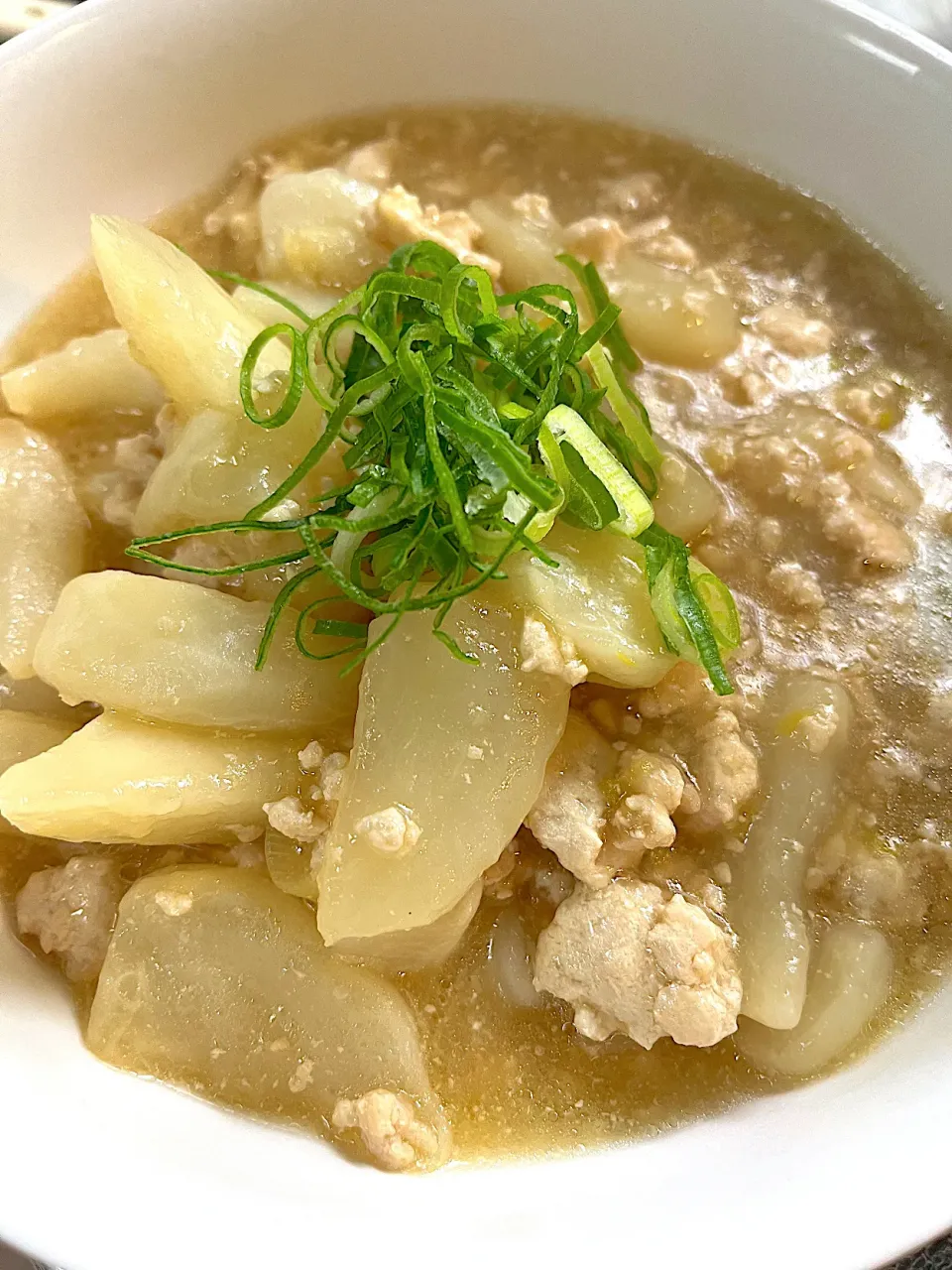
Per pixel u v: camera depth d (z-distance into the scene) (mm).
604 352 174
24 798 139
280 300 175
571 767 152
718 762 156
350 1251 118
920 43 186
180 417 171
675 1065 149
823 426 185
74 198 195
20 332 195
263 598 158
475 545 143
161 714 148
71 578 172
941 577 175
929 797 161
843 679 167
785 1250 110
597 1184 137
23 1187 114
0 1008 141
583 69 207
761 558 177
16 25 226
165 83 193
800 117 199
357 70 205
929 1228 111
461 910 144
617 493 154
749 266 205
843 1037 146
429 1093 146
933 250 193
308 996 146
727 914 153
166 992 146
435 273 174
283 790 148
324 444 148
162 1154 130
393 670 141
